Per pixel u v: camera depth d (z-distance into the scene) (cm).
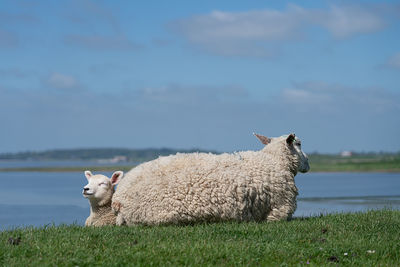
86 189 1161
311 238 884
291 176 1178
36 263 708
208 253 753
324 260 765
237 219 1054
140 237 874
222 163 1080
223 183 1037
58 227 1000
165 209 1023
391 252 813
